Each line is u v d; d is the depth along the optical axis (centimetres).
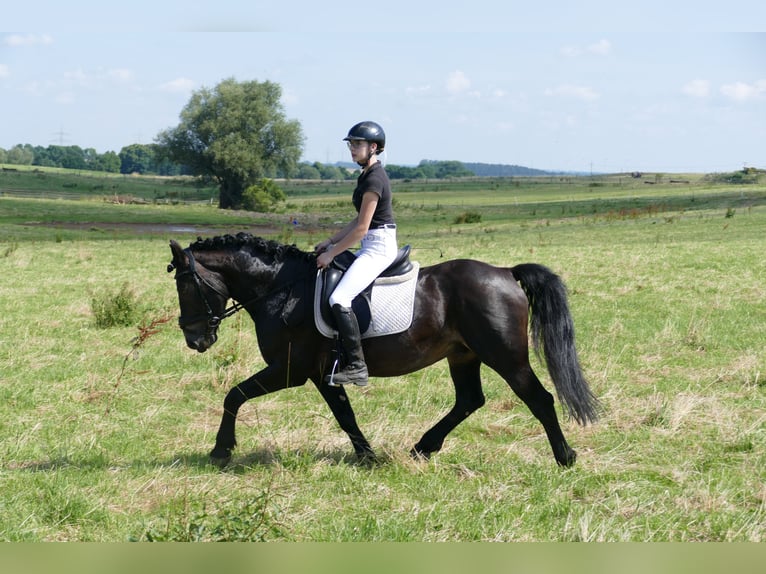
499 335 698
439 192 11675
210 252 754
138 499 650
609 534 572
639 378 1071
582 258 2570
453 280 720
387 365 730
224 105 9169
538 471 703
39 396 1013
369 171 709
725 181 11675
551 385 1078
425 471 718
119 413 947
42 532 576
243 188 9012
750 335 1335
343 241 704
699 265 2227
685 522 600
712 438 809
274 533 567
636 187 10975
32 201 6944
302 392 1030
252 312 757
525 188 12138
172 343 1365
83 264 2759
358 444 754
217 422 909
